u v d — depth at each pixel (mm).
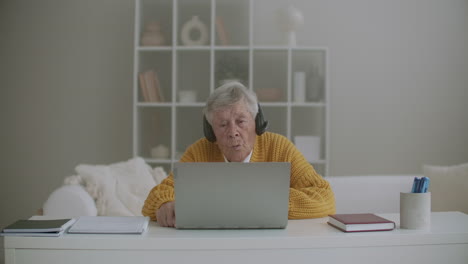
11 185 4445
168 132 4352
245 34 4367
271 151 1944
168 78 4375
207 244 1317
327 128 3980
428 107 4441
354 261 1349
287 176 1408
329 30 4414
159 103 3982
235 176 1398
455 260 1387
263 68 4352
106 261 1320
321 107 4324
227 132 1755
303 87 4070
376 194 2693
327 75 3980
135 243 1315
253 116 1795
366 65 4422
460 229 1436
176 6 4004
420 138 4438
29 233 1342
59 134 4449
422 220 1439
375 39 4422
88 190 2590
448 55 4438
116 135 4438
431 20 4434
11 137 4453
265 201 1417
